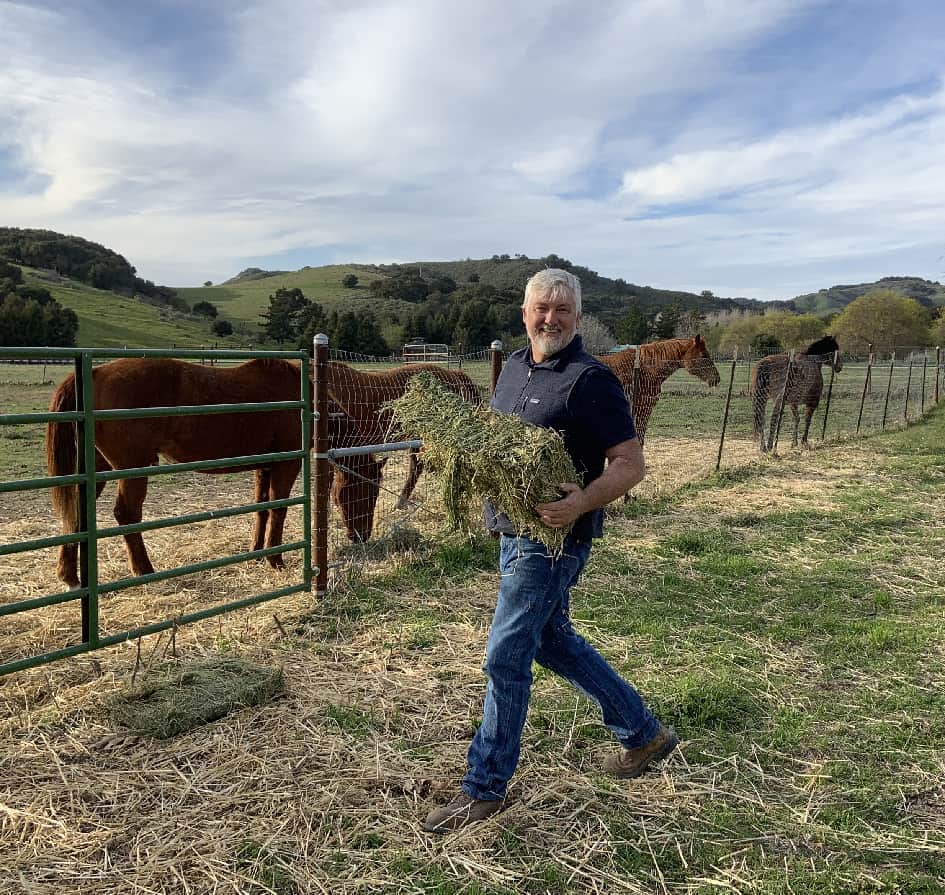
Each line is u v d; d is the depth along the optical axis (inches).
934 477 384.2
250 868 92.2
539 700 137.6
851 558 238.1
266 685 137.3
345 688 142.6
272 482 218.7
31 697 137.7
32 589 197.3
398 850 96.2
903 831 102.0
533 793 109.0
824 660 160.1
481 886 89.9
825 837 100.6
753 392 485.4
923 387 687.7
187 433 198.7
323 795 107.7
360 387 244.2
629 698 109.3
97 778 111.3
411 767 115.4
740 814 105.9
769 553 243.4
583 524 100.2
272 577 209.6
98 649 159.2
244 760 116.2
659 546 248.1
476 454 94.2
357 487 245.8
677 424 644.1
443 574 213.0
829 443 514.3
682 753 121.6
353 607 187.2
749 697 141.9
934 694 144.6
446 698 139.1
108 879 90.7
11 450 447.5
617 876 92.7
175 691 132.9
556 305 98.4
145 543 245.3
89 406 140.5
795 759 121.1
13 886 88.7
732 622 181.6
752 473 397.1
